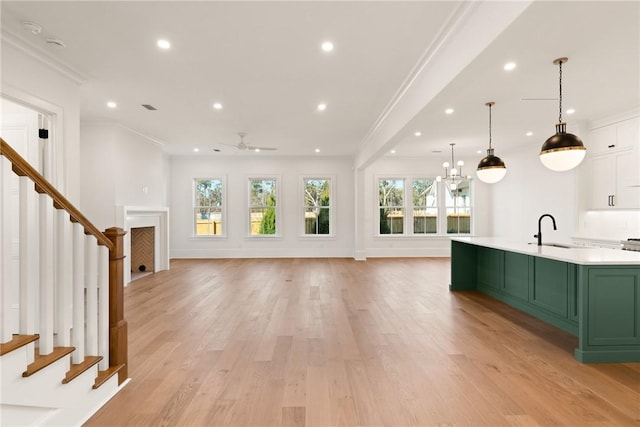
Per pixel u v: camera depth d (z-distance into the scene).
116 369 2.46
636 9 2.19
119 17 2.77
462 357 3.06
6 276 1.69
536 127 6.48
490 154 5.13
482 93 4.58
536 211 7.92
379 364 2.92
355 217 9.45
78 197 3.85
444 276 6.99
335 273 7.35
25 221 1.81
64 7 2.63
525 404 2.30
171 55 3.43
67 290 2.12
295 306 4.76
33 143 3.47
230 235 9.77
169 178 9.64
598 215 6.21
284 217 9.81
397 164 10.02
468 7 2.54
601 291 2.97
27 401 1.78
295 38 3.09
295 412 2.21
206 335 3.62
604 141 5.89
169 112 5.40
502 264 4.98
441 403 2.31
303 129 6.53
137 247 7.56
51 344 1.98
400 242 9.98
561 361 2.98
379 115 5.56
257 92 4.48
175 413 2.20
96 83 4.15
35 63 3.28
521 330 3.78
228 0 2.53
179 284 6.25
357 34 3.01
